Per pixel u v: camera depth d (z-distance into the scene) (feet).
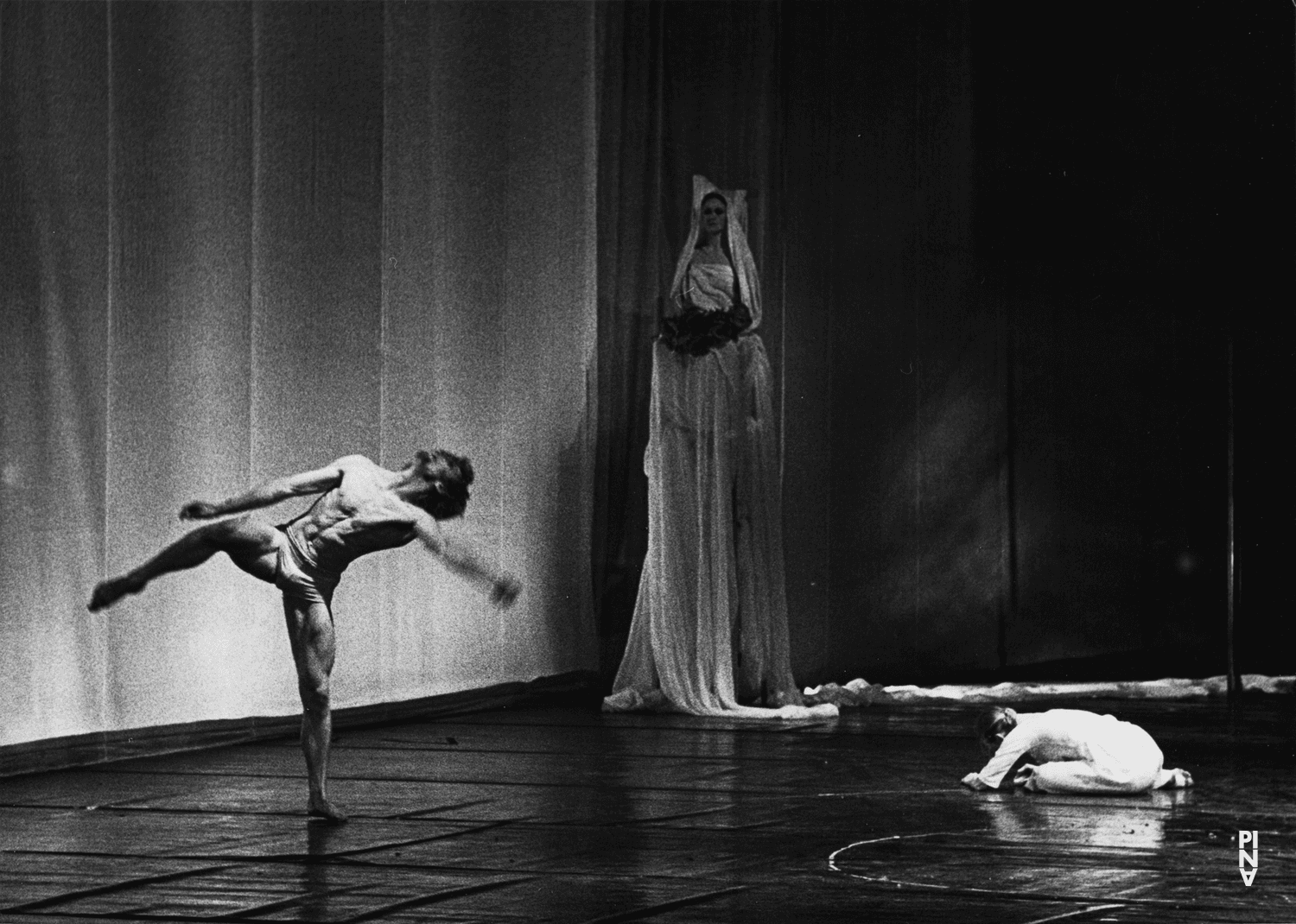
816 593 41.47
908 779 25.05
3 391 25.09
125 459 27.43
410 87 33.78
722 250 35.22
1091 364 46.50
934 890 17.37
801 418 41.16
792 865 18.61
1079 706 36.04
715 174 38.34
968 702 36.73
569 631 37.91
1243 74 45.57
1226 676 39.58
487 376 35.91
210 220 29.01
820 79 41.14
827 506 41.70
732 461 34.58
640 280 37.99
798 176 40.86
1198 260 45.96
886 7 42.70
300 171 31.04
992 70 45.06
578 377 38.19
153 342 27.91
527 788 24.06
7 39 25.17
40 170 25.72
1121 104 45.75
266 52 30.37
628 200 38.11
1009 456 45.44
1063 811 22.20
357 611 32.04
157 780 24.61
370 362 32.55
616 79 38.24
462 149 35.35
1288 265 45.42
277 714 29.94
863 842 19.98
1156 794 23.67
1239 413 45.24
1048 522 46.14
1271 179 45.55
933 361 44.09
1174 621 46.80
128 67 27.50
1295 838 20.33
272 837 20.16
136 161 27.63
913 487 43.57
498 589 21.24
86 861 18.67
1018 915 16.35
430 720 32.68
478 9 35.73
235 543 21.03
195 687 28.43
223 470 29.17
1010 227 45.27
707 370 34.32
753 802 22.89
